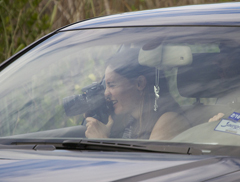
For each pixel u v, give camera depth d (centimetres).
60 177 356
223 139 427
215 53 503
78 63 561
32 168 380
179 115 466
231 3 627
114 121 483
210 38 520
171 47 525
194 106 472
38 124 500
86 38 597
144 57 530
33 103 525
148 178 353
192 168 372
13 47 1555
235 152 410
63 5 1642
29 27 1569
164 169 370
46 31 1591
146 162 389
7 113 522
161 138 447
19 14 1559
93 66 549
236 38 511
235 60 488
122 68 528
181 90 488
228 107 463
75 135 475
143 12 641
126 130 469
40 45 622
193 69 500
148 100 491
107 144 441
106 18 653
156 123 466
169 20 579
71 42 600
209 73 491
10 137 488
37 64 580
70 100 517
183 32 541
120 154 420
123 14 658
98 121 485
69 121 496
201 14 578
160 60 522
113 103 498
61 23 1642
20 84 555
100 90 519
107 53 557
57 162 393
